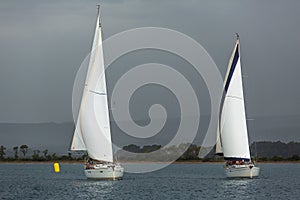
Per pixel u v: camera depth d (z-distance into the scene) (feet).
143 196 291.99
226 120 354.95
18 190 337.72
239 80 356.18
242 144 358.43
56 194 304.09
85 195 295.48
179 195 297.94
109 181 351.25
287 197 293.23
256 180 372.79
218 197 289.33
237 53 355.56
